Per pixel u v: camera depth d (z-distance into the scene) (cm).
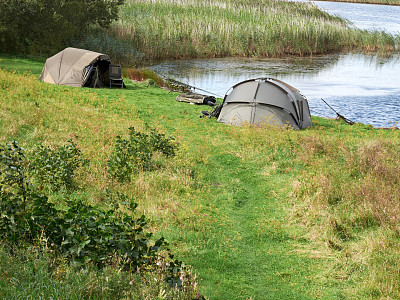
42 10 4019
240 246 926
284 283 789
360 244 905
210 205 1114
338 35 6284
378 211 1020
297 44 5719
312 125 2283
